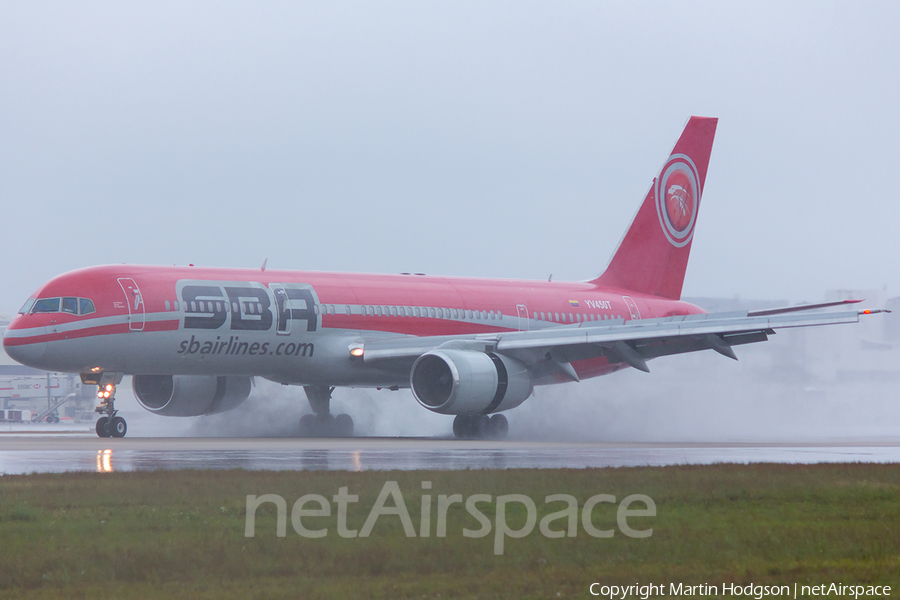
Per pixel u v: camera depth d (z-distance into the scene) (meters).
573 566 39.03
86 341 113.19
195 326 118.88
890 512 52.28
